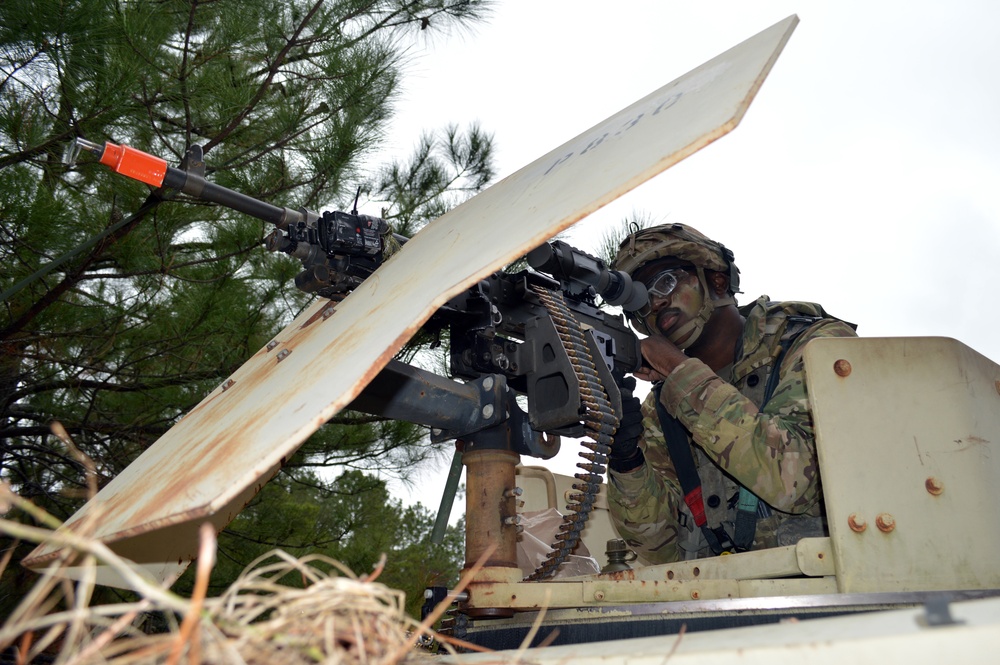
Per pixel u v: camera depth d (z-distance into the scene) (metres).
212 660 0.75
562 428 2.16
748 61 1.39
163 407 5.23
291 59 5.34
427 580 5.51
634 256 3.13
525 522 3.00
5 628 0.74
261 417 1.41
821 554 1.67
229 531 5.41
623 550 2.30
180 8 4.93
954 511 1.62
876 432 1.67
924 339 1.72
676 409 2.58
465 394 2.02
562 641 1.78
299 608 0.83
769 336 2.78
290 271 5.40
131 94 4.18
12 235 3.97
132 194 4.29
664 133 1.34
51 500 4.83
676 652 0.90
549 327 2.17
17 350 4.69
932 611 0.80
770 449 2.35
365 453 5.95
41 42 3.76
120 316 4.68
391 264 2.00
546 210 1.37
